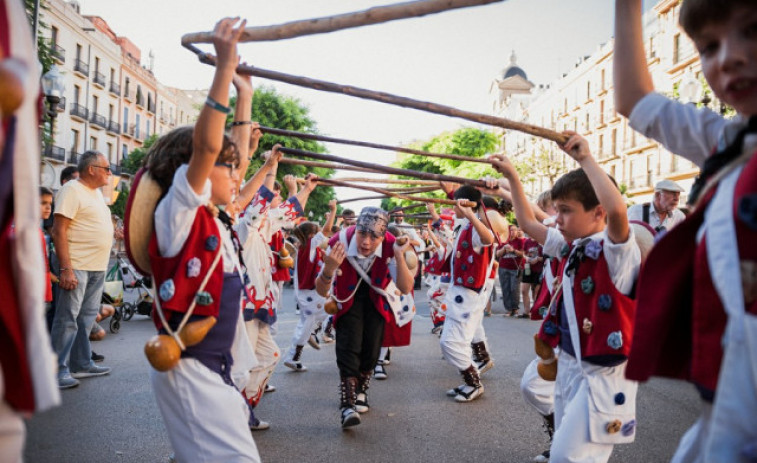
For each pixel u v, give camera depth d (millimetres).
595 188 2438
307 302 6832
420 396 5781
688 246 1414
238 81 2926
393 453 4141
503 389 6047
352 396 4621
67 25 41344
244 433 2346
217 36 2008
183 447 2291
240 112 2961
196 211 2289
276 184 5094
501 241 5922
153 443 4195
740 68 1305
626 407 2686
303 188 5023
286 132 3477
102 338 8719
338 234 5012
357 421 4500
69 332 5820
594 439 2629
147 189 2328
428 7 1770
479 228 5332
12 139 1272
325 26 1904
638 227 2760
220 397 2322
